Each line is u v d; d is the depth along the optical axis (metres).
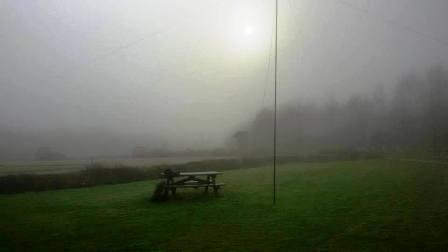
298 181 16.67
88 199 12.73
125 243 7.04
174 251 6.48
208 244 6.84
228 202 11.25
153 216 9.42
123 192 14.57
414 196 11.49
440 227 7.70
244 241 6.97
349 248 6.43
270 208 10.12
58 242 7.23
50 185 16.17
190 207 10.55
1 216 9.89
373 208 9.80
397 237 7.05
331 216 8.95
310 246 6.57
